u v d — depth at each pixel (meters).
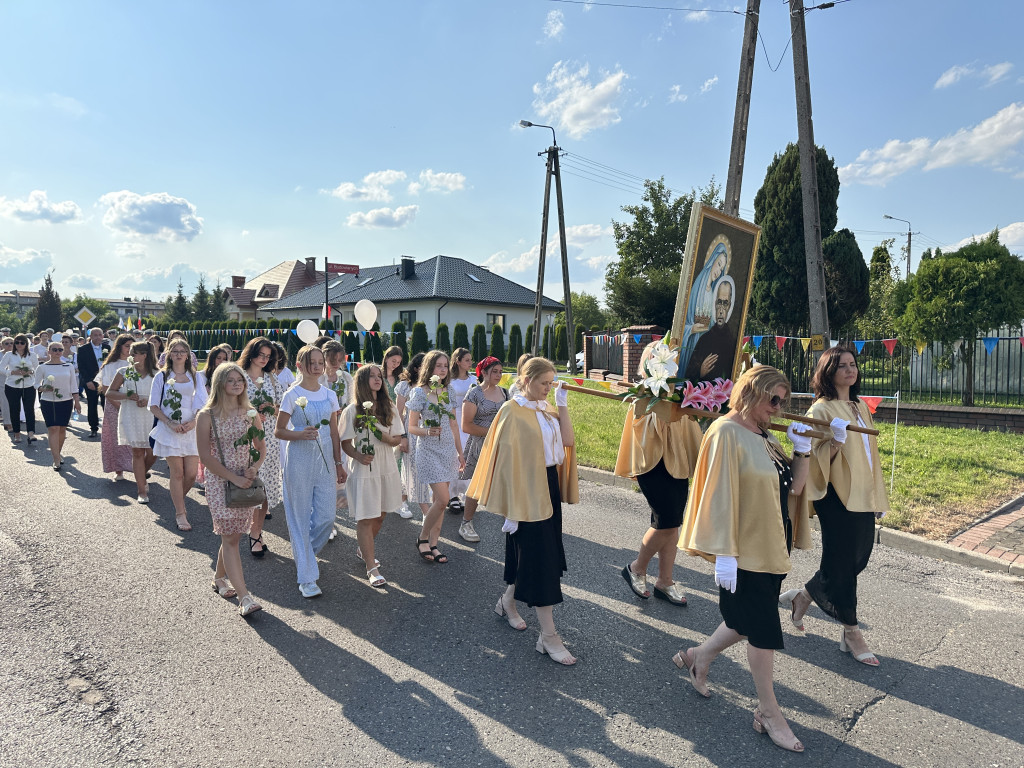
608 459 9.13
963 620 4.46
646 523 6.71
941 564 5.55
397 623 4.35
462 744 3.04
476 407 6.07
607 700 3.44
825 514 3.88
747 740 3.09
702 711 3.34
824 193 17.64
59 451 8.95
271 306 46.78
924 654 3.97
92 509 6.96
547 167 25.80
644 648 4.04
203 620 4.36
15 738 3.05
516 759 2.93
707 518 3.04
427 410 5.43
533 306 41.88
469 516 6.08
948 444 9.91
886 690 3.56
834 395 4.04
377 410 4.99
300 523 4.76
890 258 37.41
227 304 61.06
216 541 5.95
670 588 4.72
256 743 3.04
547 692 3.51
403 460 6.20
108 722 3.20
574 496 4.27
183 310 62.28
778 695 3.50
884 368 13.51
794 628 4.34
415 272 42.31
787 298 17.88
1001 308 12.59
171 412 6.23
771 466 3.05
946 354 13.77
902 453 9.24
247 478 4.39
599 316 65.31
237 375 4.46
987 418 11.33
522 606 4.67
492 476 3.86
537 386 3.95
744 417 3.15
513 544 4.13
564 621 4.41
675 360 4.20
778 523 3.03
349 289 43.56
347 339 30.06
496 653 3.95
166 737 3.08
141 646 3.99
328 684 3.57
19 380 10.84
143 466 7.34
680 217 38.91
